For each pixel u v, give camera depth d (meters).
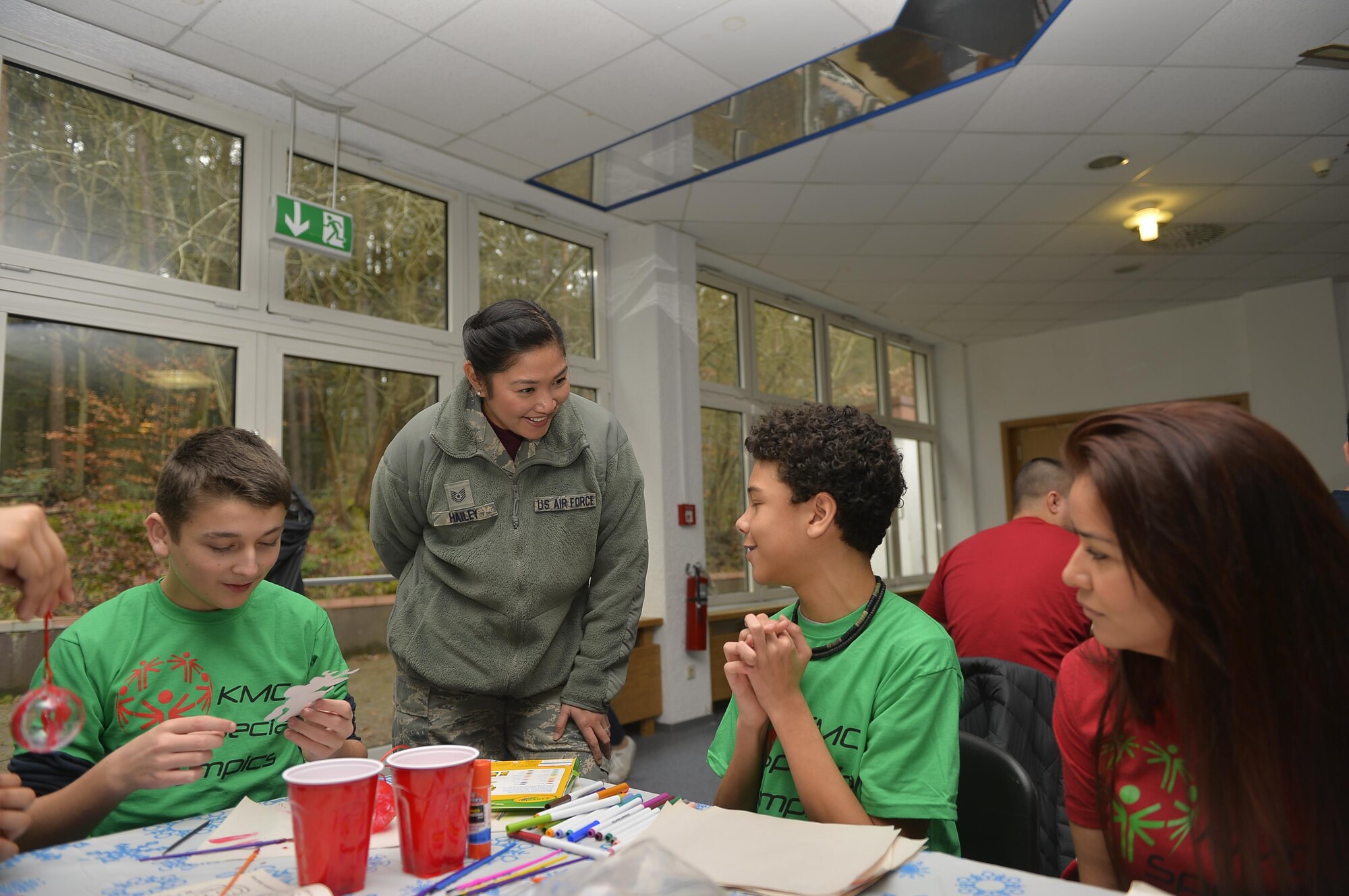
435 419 1.67
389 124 3.49
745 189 4.27
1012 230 4.94
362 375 3.64
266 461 1.10
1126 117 3.62
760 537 1.06
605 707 1.69
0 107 2.71
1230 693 0.68
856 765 1.01
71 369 2.80
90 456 2.81
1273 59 3.17
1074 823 0.92
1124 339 6.95
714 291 5.52
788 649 0.95
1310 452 5.99
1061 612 2.00
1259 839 0.69
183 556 1.07
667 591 4.54
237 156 3.32
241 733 1.17
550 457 1.65
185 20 2.76
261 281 3.30
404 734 1.66
